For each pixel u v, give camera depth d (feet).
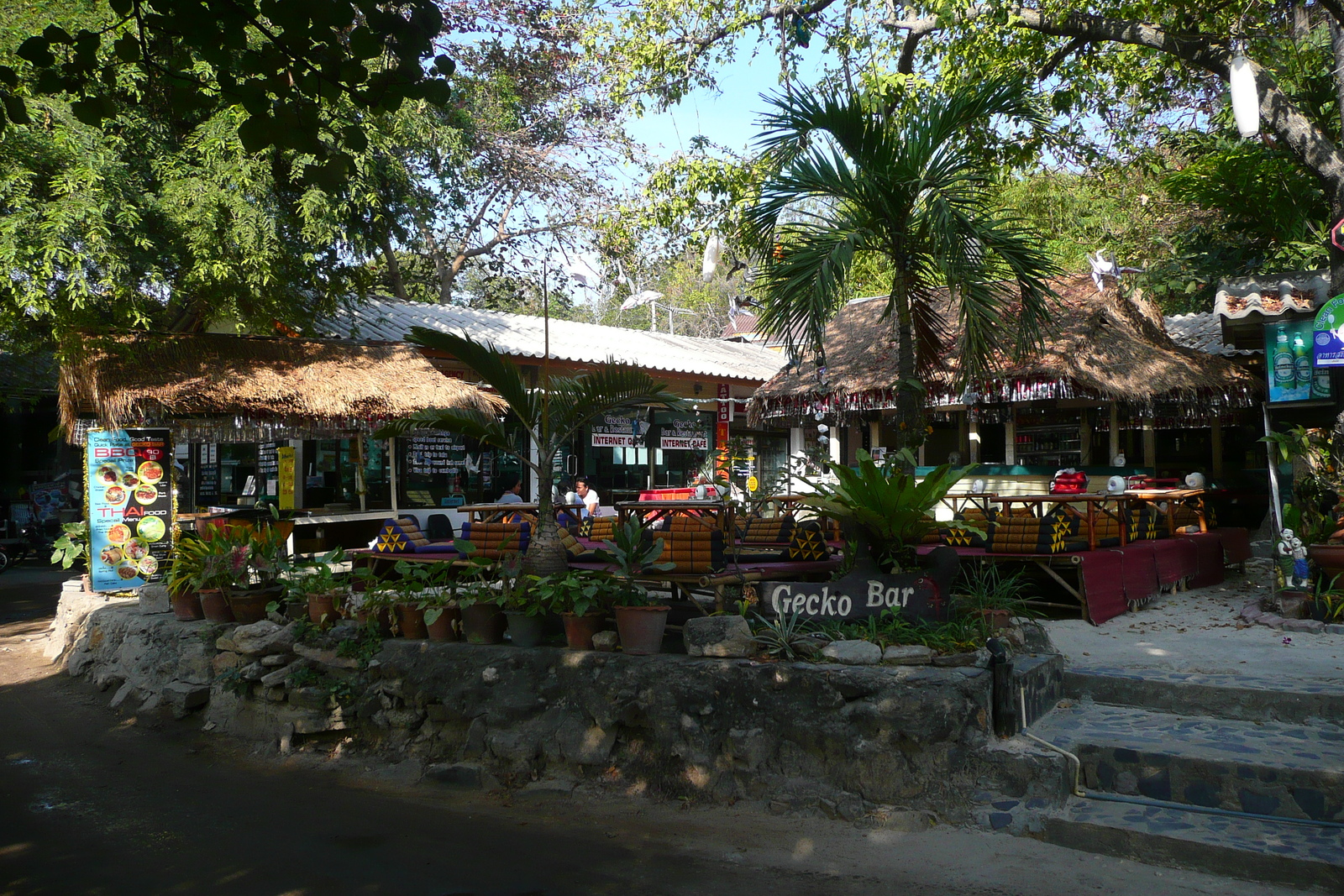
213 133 34.71
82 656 31.86
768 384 45.57
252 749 23.93
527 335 54.65
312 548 42.06
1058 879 14.48
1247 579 35.83
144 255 34.30
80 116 14.60
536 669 20.63
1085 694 20.71
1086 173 61.26
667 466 63.31
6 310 34.86
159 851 17.06
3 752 24.06
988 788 16.81
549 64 71.67
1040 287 25.30
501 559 27.63
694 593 26.89
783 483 50.75
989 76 38.19
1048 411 45.11
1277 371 30.37
